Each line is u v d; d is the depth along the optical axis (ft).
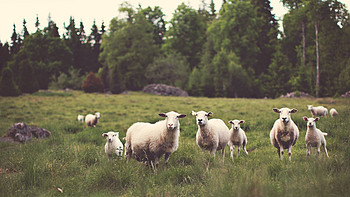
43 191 18.19
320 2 130.41
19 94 117.70
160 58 166.81
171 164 23.76
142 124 25.81
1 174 21.77
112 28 188.96
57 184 19.65
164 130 23.08
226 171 19.81
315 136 25.40
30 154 26.99
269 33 181.47
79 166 23.54
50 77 185.68
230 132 29.55
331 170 18.58
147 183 19.34
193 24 195.21
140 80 175.52
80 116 64.54
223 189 15.65
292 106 73.97
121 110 78.84
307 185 16.06
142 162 24.68
